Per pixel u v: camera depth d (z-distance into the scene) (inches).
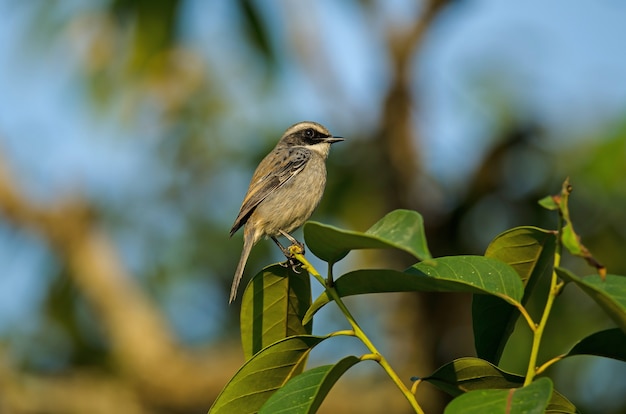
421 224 173.9
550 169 532.4
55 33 473.4
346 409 602.5
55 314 715.4
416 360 595.2
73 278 712.4
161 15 442.6
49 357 704.4
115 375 688.4
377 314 603.2
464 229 566.6
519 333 496.1
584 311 499.5
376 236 180.1
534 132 541.6
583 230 499.8
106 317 701.9
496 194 552.1
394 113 574.6
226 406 223.0
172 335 692.7
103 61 491.8
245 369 220.2
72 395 673.6
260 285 256.8
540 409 167.0
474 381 219.3
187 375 669.3
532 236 223.9
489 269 207.0
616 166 432.8
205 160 640.4
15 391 657.6
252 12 462.0
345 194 579.8
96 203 715.4
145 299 696.4
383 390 600.4
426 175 576.1
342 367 198.2
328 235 196.2
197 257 642.2
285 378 223.9
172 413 677.9
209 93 623.8
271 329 260.7
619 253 498.3
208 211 650.8
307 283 256.4
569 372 494.0
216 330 681.6
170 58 531.5
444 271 207.3
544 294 494.0
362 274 206.8
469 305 590.9
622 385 491.8
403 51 575.8
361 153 583.2
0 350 685.3
